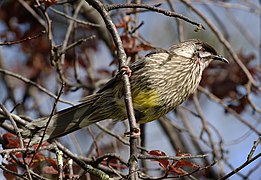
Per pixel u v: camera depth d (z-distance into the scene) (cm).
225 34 1472
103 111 1070
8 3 1414
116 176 1038
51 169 957
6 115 941
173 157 784
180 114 1461
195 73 1123
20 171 1022
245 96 1332
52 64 1088
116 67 1310
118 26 1155
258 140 814
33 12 1301
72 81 1410
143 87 1068
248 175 1177
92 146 1206
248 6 1497
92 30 1453
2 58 1464
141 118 1095
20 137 887
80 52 1434
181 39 1312
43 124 974
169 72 1081
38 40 1426
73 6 1345
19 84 1458
